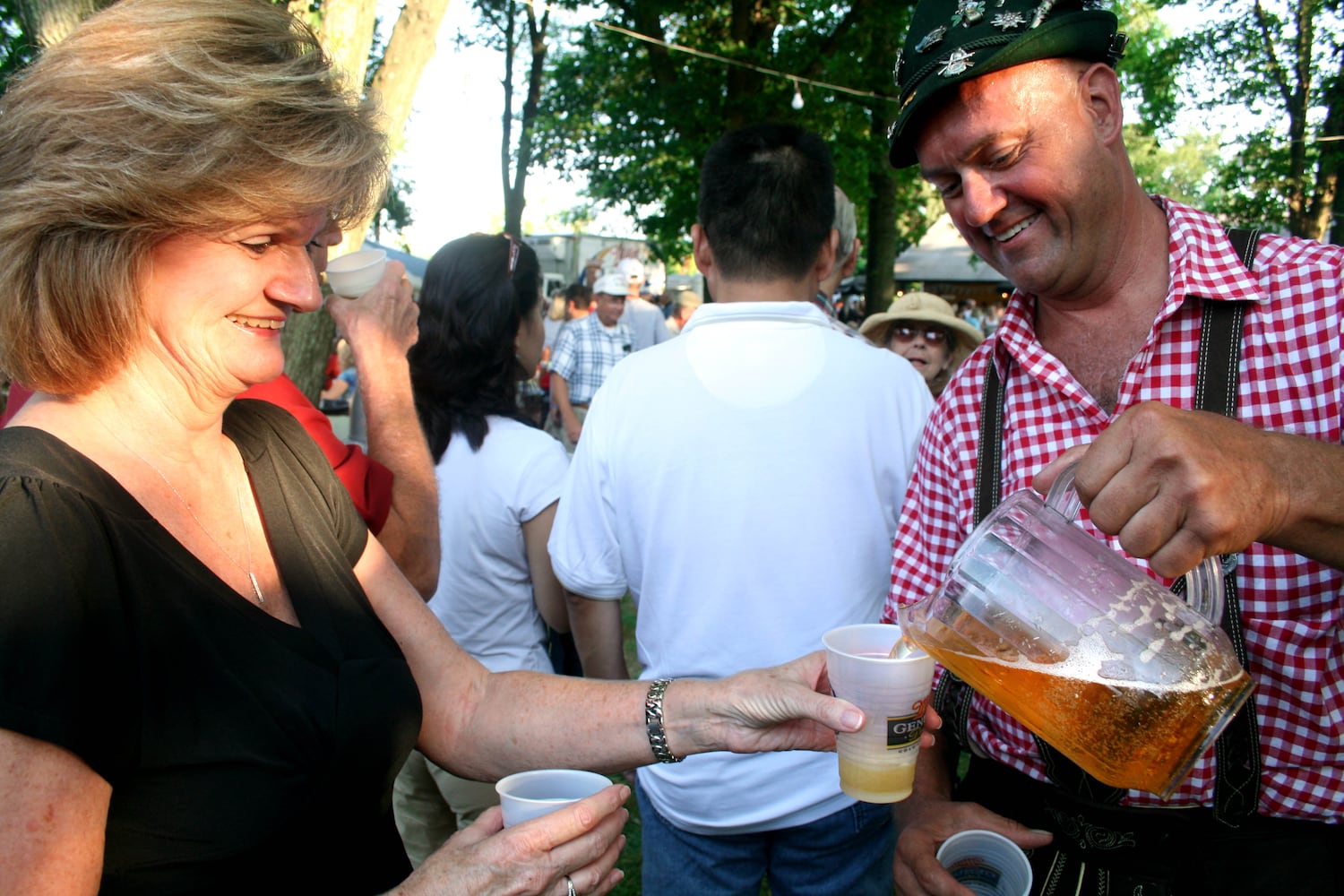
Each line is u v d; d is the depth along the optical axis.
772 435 1.79
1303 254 1.29
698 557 1.81
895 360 1.92
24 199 0.90
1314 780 1.27
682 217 13.06
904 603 1.65
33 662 0.83
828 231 1.93
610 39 13.35
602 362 7.41
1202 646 1.00
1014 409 1.50
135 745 0.91
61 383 0.97
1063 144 1.29
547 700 1.40
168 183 0.90
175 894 0.93
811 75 12.36
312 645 1.10
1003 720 1.47
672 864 1.93
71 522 0.91
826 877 1.85
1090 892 1.38
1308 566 1.23
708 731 1.34
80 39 0.94
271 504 1.21
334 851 1.07
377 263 1.95
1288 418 1.27
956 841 1.31
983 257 1.48
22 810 0.79
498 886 1.01
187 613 0.99
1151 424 0.88
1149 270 1.39
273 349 1.08
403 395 1.95
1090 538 1.08
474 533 2.32
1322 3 13.98
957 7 1.30
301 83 0.99
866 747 1.24
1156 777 1.01
